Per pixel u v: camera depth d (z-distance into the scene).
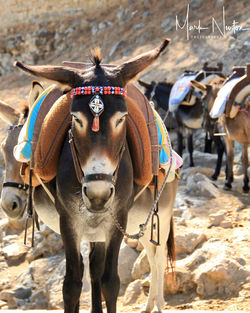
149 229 4.55
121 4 22.95
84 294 6.47
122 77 3.04
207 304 5.27
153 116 3.77
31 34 23.81
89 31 22.80
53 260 7.89
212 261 5.80
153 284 4.88
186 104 11.60
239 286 5.39
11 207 4.34
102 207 2.85
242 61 15.01
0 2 25.42
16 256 8.37
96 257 3.83
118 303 6.22
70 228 3.35
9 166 4.42
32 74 3.01
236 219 7.65
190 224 7.59
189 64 16.20
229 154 9.54
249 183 9.95
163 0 21.39
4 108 4.87
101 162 2.82
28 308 7.04
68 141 3.36
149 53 3.16
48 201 3.77
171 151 4.02
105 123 2.85
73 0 23.83
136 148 3.45
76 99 2.94
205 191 9.10
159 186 4.00
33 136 3.60
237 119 9.06
